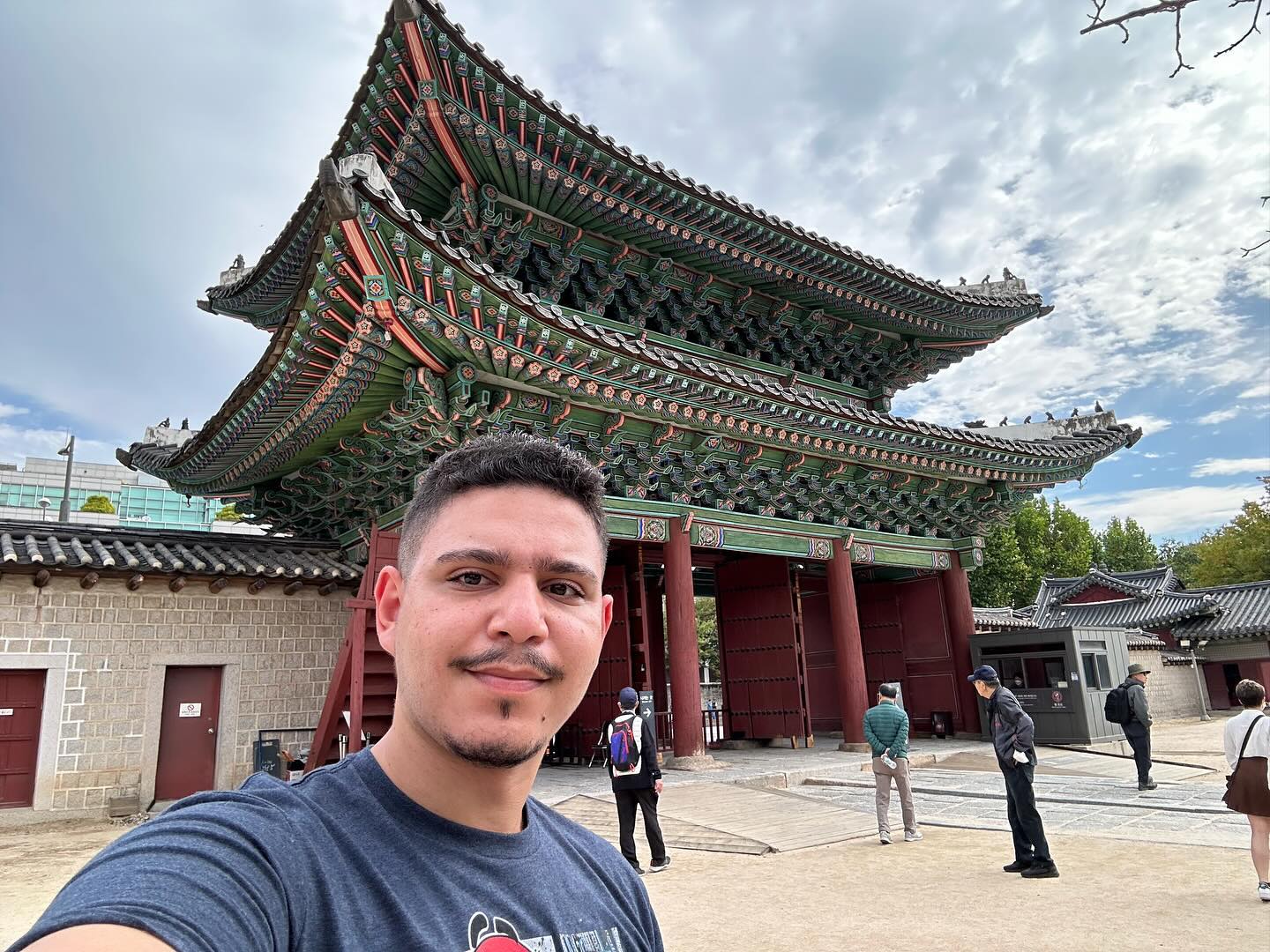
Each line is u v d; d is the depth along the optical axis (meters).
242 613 17.61
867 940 7.43
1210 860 10.37
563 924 1.74
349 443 16.95
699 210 18.84
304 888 1.42
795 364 25.30
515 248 18.06
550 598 1.84
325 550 19.77
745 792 15.37
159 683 16.44
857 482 22.83
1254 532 57.09
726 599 24.91
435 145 16.25
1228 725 9.03
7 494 57.78
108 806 15.40
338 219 10.96
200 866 1.28
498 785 1.75
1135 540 74.19
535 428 15.64
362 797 1.70
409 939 1.45
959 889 9.19
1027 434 27.23
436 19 13.70
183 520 61.75
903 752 12.13
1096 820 13.54
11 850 12.59
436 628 1.72
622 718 10.88
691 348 22.16
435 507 1.88
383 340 13.13
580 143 16.44
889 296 24.28
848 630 22.03
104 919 1.07
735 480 20.08
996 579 53.44
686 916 8.38
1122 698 16.72
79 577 15.96
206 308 23.62
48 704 15.32
